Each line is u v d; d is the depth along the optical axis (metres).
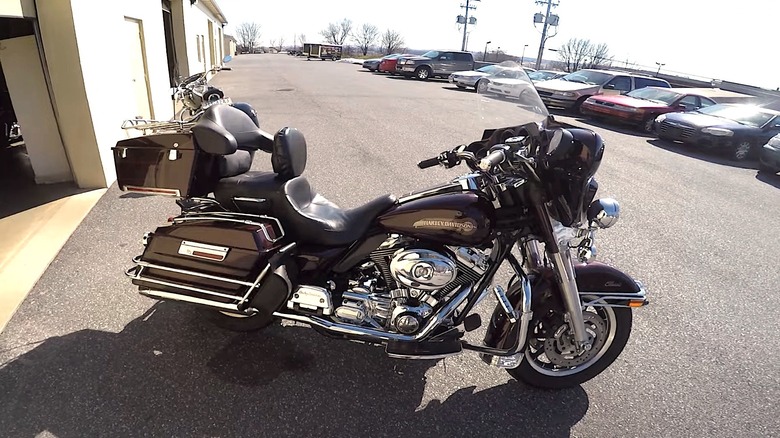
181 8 13.71
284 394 2.45
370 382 2.58
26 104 4.77
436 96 15.59
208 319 2.73
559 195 2.11
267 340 2.83
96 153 4.89
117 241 3.87
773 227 5.54
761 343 3.19
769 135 10.01
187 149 2.25
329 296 2.29
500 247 2.33
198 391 2.42
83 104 4.70
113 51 5.62
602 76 14.99
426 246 2.25
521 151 2.14
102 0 5.30
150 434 2.15
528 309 2.26
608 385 2.69
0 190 4.86
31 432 2.11
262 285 2.28
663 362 2.93
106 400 2.32
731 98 13.29
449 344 2.31
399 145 8.01
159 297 2.42
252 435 2.20
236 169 2.55
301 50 63.84
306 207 2.41
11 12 4.07
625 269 4.19
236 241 2.27
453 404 2.47
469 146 2.49
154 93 8.34
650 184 7.12
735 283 4.04
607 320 2.56
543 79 17.53
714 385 2.75
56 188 4.97
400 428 2.30
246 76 20.45
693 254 4.59
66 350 2.62
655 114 11.98
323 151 7.30
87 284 3.24
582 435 2.34
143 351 2.66
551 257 2.28
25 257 3.50
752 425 2.46
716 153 10.44
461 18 43.03
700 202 6.36
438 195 2.27
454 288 2.33
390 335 2.27
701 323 3.39
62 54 4.52
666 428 2.41
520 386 2.63
